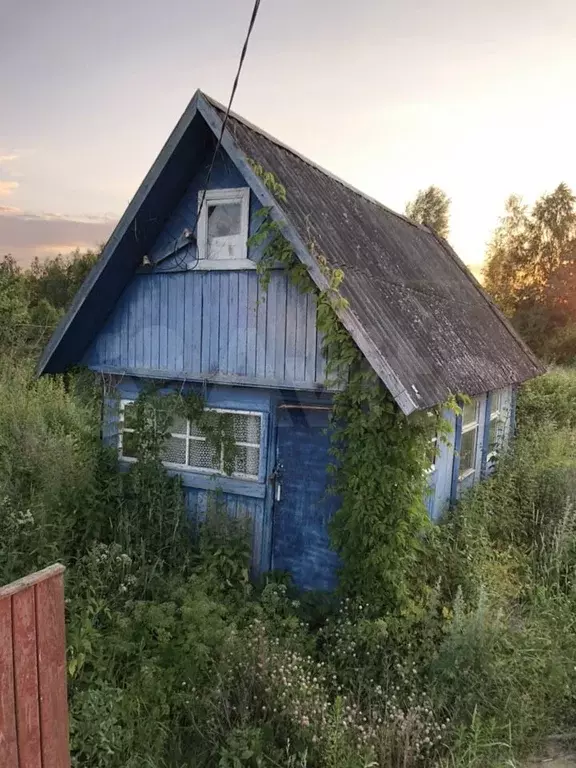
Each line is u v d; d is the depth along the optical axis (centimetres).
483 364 785
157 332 690
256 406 641
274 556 641
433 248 1174
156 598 544
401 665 477
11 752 253
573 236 3700
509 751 408
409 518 536
